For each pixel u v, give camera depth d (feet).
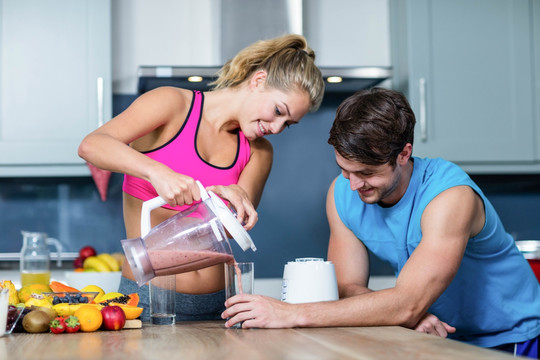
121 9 10.75
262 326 4.24
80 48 9.79
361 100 4.60
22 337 4.03
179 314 5.06
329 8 11.10
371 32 11.15
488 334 5.57
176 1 10.81
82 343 3.67
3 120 9.67
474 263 5.28
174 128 5.18
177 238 4.22
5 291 4.08
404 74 10.33
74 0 9.78
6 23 9.71
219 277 5.17
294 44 5.53
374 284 10.08
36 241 8.52
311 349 3.28
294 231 10.89
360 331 4.06
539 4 10.27
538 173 10.52
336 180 5.67
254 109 5.31
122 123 4.82
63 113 9.75
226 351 3.25
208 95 5.41
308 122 11.00
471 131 10.10
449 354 3.06
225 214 4.28
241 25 10.14
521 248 9.99
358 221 5.41
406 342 3.51
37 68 9.73
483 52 10.17
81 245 10.59
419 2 10.09
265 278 10.80
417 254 4.60
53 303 4.51
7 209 10.52
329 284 4.62
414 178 5.00
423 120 10.00
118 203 10.69
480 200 4.90
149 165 4.31
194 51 10.79
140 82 9.91
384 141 4.47
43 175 9.80
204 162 5.24
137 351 3.30
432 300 4.51
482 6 10.19
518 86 10.19
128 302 4.68
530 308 5.49
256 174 5.62
